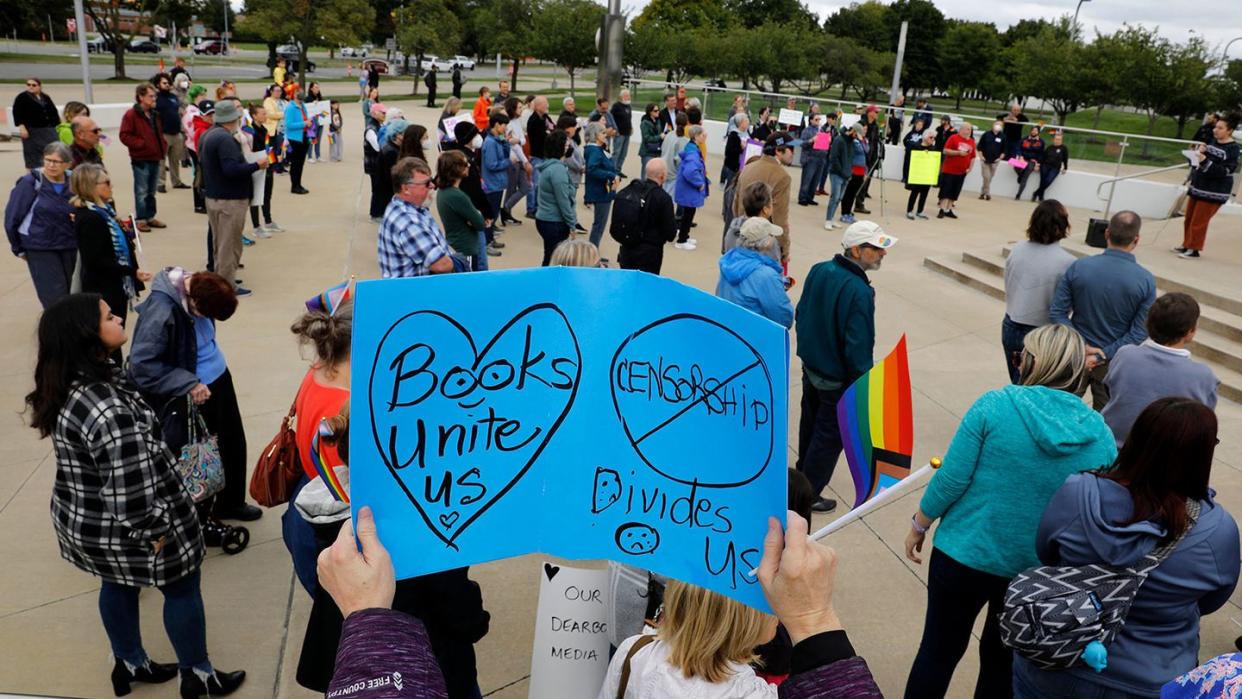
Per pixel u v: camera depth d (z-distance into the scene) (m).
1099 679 2.48
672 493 1.49
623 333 1.48
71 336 2.90
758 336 1.44
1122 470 2.48
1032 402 2.92
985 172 17.36
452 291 1.42
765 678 2.40
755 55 43.47
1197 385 4.05
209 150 7.93
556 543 1.50
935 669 3.25
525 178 11.89
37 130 12.37
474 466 1.47
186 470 3.93
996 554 2.99
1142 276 5.09
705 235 12.55
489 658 3.80
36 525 4.66
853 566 4.72
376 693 1.19
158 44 55.78
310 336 3.05
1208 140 15.49
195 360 4.16
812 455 5.06
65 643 3.77
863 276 4.78
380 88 43.25
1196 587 2.39
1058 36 46.38
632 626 2.63
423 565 1.44
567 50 40.41
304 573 3.09
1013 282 5.80
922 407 6.91
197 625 3.34
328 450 2.74
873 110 14.54
